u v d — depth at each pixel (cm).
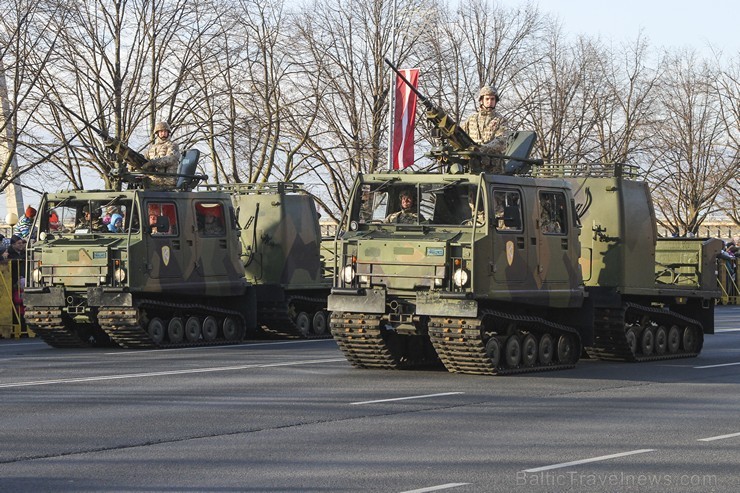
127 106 4634
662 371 2583
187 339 3167
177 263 3111
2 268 3559
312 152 5444
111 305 2956
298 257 3612
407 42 5366
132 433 1639
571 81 5956
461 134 2512
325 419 1778
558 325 2573
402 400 2002
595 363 2798
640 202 2900
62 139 4581
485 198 2400
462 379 2344
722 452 1522
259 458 1459
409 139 4047
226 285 3259
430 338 2381
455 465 1421
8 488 1284
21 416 1791
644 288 2870
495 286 2395
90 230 3080
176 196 3138
